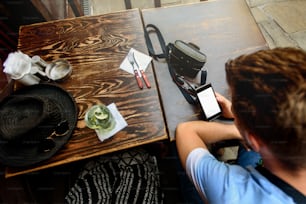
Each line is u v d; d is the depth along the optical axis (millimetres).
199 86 967
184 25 1106
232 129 882
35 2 1306
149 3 2131
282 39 1919
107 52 1049
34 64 989
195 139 833
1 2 1278
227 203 575
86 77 1001
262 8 2068
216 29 1089
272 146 504
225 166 663
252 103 499
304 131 454
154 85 973
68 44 1077
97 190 960
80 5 2002
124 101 949
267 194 529
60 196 1204
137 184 964
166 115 933
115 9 2150
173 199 1177
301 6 2043
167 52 1009
